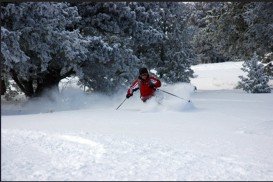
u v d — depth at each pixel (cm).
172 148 475
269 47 2603
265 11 2438
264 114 993
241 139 629
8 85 1936
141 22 2131
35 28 1455
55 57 1634
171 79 2592
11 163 368
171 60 2638
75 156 402
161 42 2531
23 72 1536
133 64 1919
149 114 935
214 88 3241
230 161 444
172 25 2631
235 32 2780
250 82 2022
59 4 1525
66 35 1508
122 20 2059
